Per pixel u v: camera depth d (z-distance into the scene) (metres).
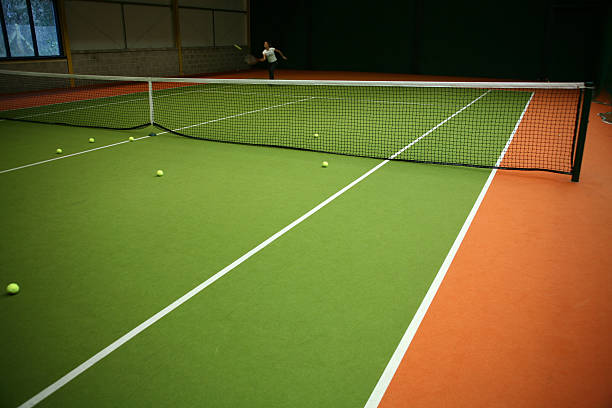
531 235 4.86
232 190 6.14
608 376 2.89
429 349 3.13
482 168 7.22
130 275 4.02
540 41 20.48
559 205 5.68
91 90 16.69
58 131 9.77
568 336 3.28
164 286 3.86
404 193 6.05
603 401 2.69
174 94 15.99
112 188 6.20
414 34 22.81
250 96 15.66
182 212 5.40
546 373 2.92
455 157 7.86
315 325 3.38
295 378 2.86
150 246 4.55
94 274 4.04
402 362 3.01
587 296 3.76
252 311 3.53
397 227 5.02
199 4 22.41
